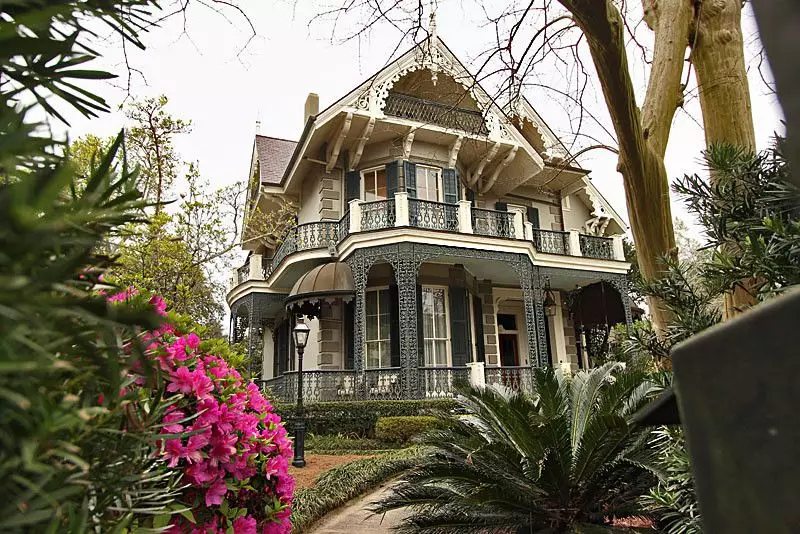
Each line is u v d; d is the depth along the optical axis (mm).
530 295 13023
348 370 12422
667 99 4395
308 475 7730
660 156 4227
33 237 408
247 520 2246
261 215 14859
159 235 10219
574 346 16406
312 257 13367
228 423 2133
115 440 785
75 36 628
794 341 354
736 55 3988
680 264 2258
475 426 4805
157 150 11156
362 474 7129
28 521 477
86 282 648
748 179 1807
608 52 3777
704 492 446
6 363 393
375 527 5348
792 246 1464
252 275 16281
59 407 481
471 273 14734
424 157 14172
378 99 13391
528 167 14992
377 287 13602
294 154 14391
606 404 3973
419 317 13273
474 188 15508
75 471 658
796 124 324
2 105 596
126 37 719
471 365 12367
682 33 4398
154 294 1417
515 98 6211
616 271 15117
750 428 391
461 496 4098
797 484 339
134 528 967
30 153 598
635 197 4184
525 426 3869
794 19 325
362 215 13109
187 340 2408
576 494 4027
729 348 420
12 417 461
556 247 15273
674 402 725
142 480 919
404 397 11516
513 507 3906
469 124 14203
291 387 12594
